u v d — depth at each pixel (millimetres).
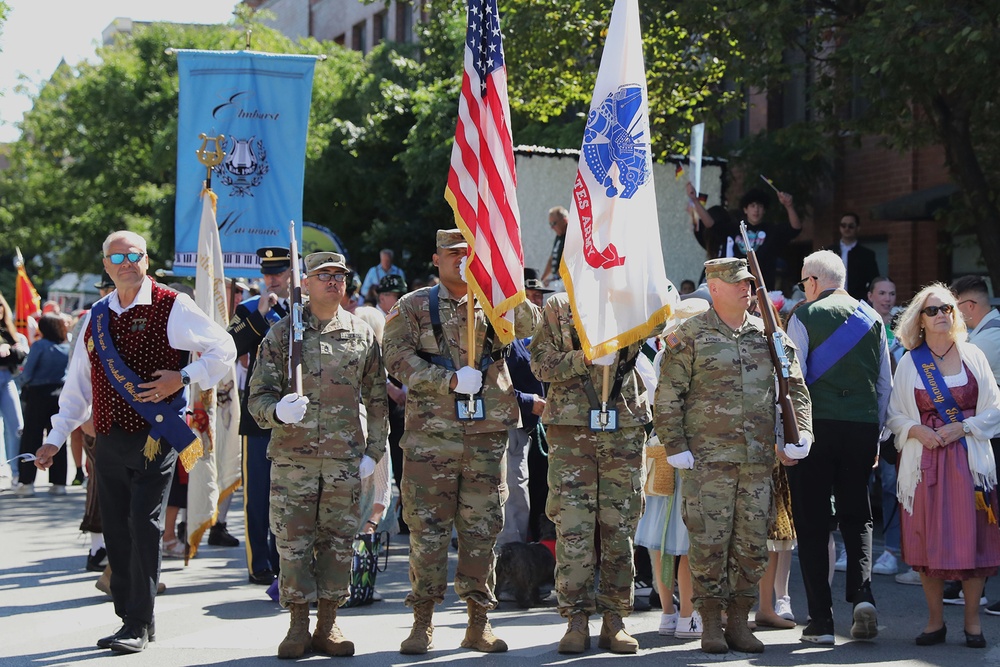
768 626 10141
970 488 9367
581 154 9484
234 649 9211
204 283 13352
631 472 9047
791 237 16359
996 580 12227
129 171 49094
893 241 25141
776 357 9086
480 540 9031
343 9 49156
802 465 9516
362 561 10992
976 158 18391
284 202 14344
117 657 8961
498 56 9484
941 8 15320
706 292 12016
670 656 9000
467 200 9109
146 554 9102
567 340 9195
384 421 9242
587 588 9078
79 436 19219
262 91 14383
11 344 19531
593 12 20500
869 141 25562
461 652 9102
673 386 9062
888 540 13219
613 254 9219
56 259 62219
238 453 12867
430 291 9164
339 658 8930
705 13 18641
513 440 12203
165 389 8961
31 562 13164
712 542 8992
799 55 26266
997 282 17938
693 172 18141
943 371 9680
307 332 9062
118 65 47844
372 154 34656
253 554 11875
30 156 59062
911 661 8898
